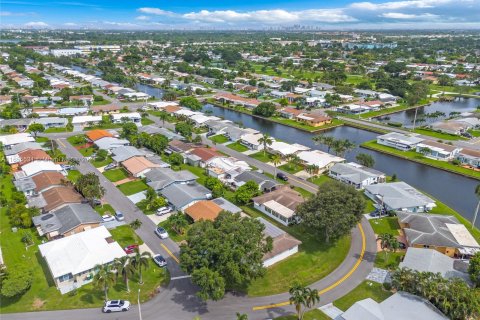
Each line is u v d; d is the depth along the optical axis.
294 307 72.69
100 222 98.81
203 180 130.25
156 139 154.62
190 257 71.62
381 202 110.12
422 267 77.94
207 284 66.69
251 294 76.06
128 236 95.81
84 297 74.56
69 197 108.88
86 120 196.88
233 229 75.19
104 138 165.12
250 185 115.06
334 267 84.88
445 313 65.69
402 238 95.31
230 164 137.50
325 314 70.62
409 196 111.88
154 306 72.56
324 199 90.25
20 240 93.88
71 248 84.06
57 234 94.69
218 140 176.00
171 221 96.31
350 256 88.75
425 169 149.88
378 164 154.88
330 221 85.38
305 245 92.81
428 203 110.06
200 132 188.25
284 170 141.00
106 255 82.62
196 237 74.56
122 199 116.12
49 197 109.50
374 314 64.56
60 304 72.75
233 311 71.50
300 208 93.06
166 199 112.88
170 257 87.88
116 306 70.75
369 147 172.88
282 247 86.50
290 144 166.75
